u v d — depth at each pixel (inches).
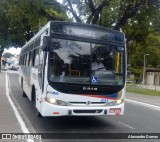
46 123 443.2
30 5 1296.8
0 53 2561.5
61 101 390.6
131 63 2800.2
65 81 392.2
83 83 397.4
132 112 615.5
